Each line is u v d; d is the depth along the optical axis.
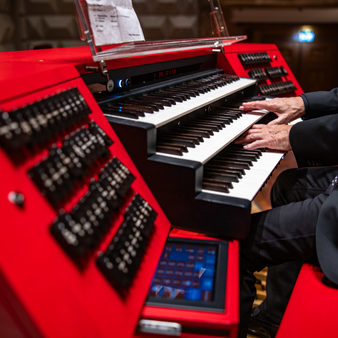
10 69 0.81
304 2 4.79
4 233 0.52
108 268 0.65
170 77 1.48
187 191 0.95
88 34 0.92
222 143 1.10
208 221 0.96
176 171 0.94
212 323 0.69
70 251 0.60
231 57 1.87
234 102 1.65
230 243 0.93
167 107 1.14
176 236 0.94
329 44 5.00
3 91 0.63
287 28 5.03
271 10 4.91
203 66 1.76
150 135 0.94
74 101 0.80
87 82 0.99
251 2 4.88
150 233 0.86
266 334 1.39
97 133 0.82
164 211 1.00
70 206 0.66
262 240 1.02
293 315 0.82
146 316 0.70
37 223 0.58
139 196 0.87
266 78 2.11
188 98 1.27
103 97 1.10
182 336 0.71
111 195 0.76
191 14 2.11
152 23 1.27
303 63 5.18
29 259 0.54
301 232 0.99
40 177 0.61
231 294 0.75
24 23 3.99
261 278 1.74
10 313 0.53
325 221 0.95
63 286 0.57
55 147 0.68
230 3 4.90
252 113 1.49
